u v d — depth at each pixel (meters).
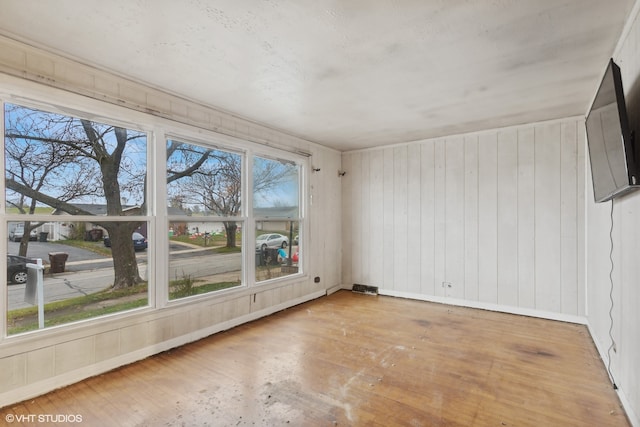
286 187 4.56
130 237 2.83
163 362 2.76
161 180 3.02
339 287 5.54
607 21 1.95
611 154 1.85
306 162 4.83
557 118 3.85
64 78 2.39
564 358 2.83
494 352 2.95
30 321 2.26
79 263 2.52
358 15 1.87
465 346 3.10
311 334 3.42
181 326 3.13
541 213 3.97
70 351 2.39
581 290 3.74
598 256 2.96
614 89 1.69
